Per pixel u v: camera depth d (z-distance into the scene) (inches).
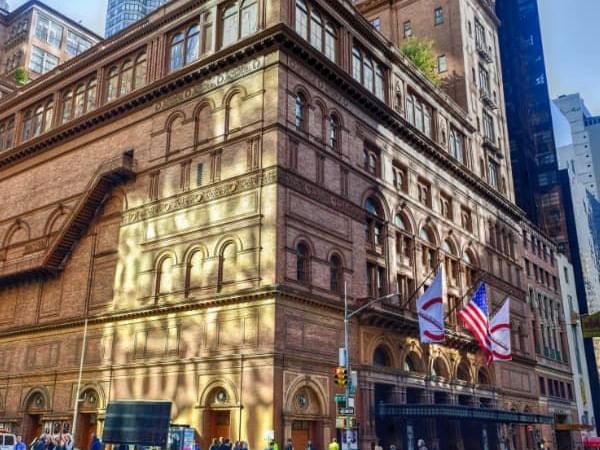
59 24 4015.8
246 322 1311.5
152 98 1718.8
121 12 6894.7
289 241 1360.7
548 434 2541.8
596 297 4215.1
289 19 1533.0
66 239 1771.7
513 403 2241.6
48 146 2012.8
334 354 1407.5
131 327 1531.7
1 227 2082.9
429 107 2129.7
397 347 1638.8
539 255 3075.8
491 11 2920.8
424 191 1983.3
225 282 1381.6
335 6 1721.2
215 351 1342.3
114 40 1942.7
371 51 1838.1
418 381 1679.4
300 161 1456.7
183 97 1647.4
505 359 1720.0
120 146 1772.9
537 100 4446.4
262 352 1262.3
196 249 1466.5
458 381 1878.7
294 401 1278.3
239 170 1449.3
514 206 2598.4
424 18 2635.3
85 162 1865.2
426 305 1472.7
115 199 1731.1
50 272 1803.6
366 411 1462.8
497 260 2381.9
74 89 2039.9
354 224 1584.6
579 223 4178.2
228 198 1443.2
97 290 1667.1
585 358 3444.9
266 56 1493.6
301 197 1427.2
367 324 1542.8
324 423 1332.4
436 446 1667.1
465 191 2234.3
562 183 4168.3
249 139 1453.0
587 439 2972.4
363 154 1704.0
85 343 1630.2
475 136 2425.0
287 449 1151.0
